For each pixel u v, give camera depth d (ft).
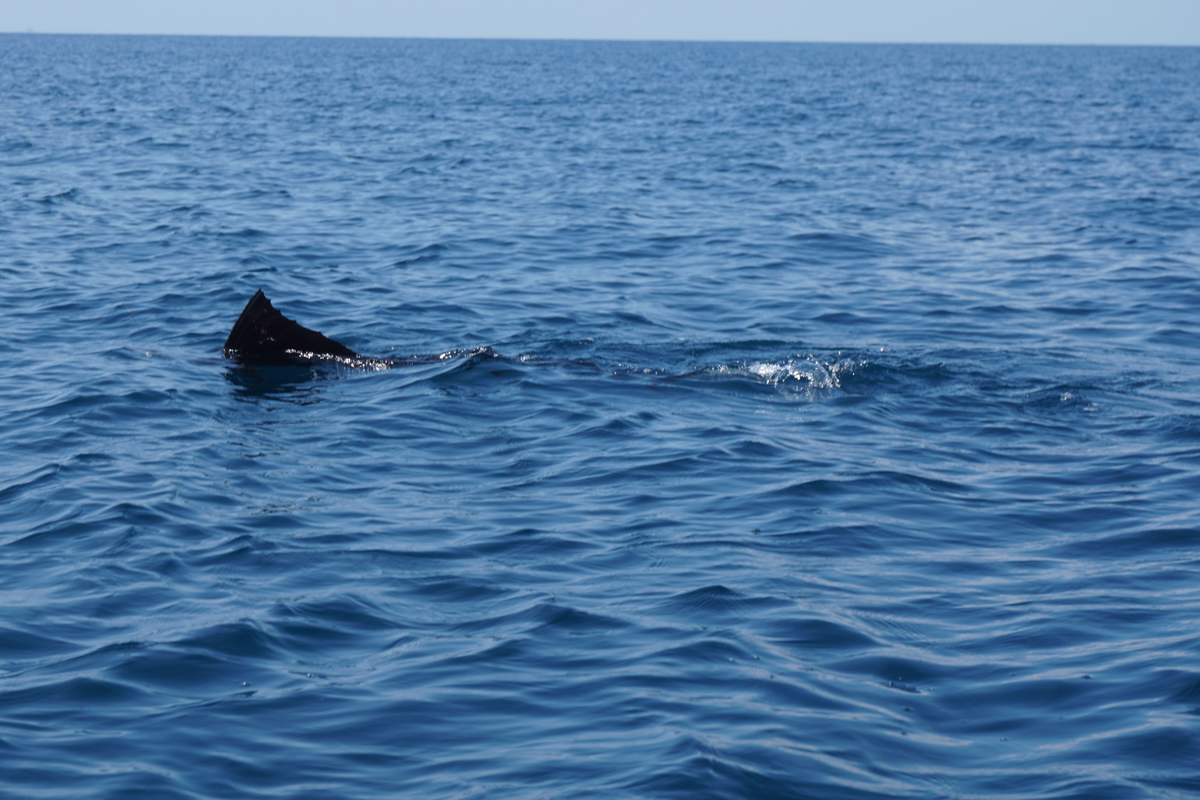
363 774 17.44
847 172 117.50
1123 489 32.01
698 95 274.36
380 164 120.37
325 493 31.17
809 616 23.25
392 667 20.98
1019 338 51.31
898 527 28.89
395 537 27.86
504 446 35.70
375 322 52.80
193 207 86.84
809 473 32.91
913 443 36.35
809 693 19.98
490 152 134.82
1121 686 20.22
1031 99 271.08
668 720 18.90
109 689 19.95
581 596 24.27
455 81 340.80
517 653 21.54
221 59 531.91
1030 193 101.55
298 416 38.65
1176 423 38.37
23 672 20.63
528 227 80.43
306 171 112.78
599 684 20.25
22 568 25.75
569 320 53.78
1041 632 22.63
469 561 26.37
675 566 26.03
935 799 16.79
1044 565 26.53
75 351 46.80
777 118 198.90
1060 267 67.72
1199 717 19.01
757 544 27.50
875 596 24.49
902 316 55.57
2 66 389.39
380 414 38.86
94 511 29.25
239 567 25.80
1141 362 47.01
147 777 17.21
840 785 17.08
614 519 29.30
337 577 25.31
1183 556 27.02
